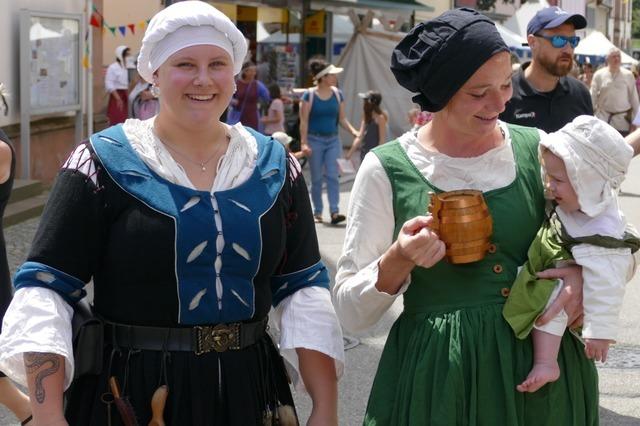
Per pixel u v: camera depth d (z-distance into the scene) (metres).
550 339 2.94
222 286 2.76
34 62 12.45
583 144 2.91
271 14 19.98
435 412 2.92
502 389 2.94
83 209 2.72
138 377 2.74
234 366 2.79
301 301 2.95
